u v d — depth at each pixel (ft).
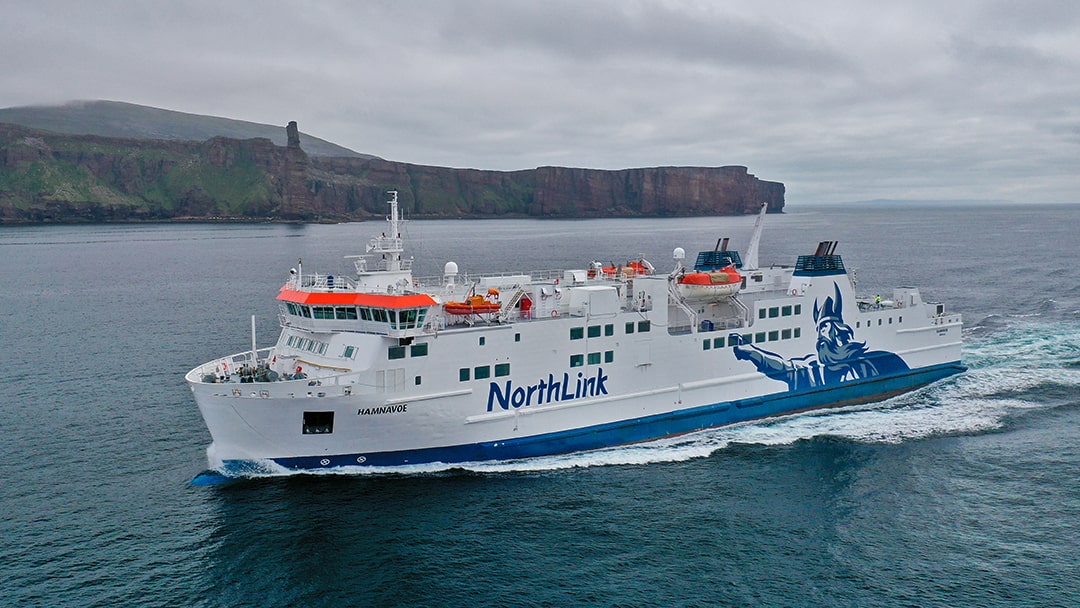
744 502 106.42
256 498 104.94
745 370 138.41
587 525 99.35
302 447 108.88
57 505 104.58
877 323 154.40
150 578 86.22
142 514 101.40
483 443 115.75
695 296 136.77
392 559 90.63
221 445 108.88
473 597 83.15
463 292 129.59
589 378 122.62
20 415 145.79
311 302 112.57
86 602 81.30
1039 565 88.94
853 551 92.94
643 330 126.11
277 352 124.77
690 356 131.54
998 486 110.93
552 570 88.53
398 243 124.06
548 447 120.37
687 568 89.10
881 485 112.16
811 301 144.25
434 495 106.93
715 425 135.74
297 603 82.12
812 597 83.35
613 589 84.79
